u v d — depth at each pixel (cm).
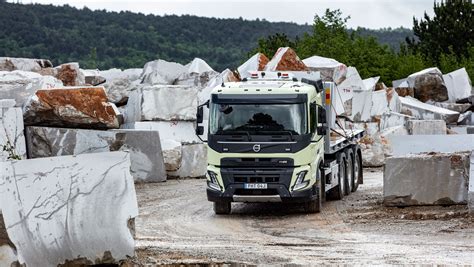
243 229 2136
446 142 2739
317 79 2592
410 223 2169
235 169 2316
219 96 2339
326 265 1541
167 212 2455
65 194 1430
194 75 4056
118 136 2245
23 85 2427
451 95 5203
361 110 3931
